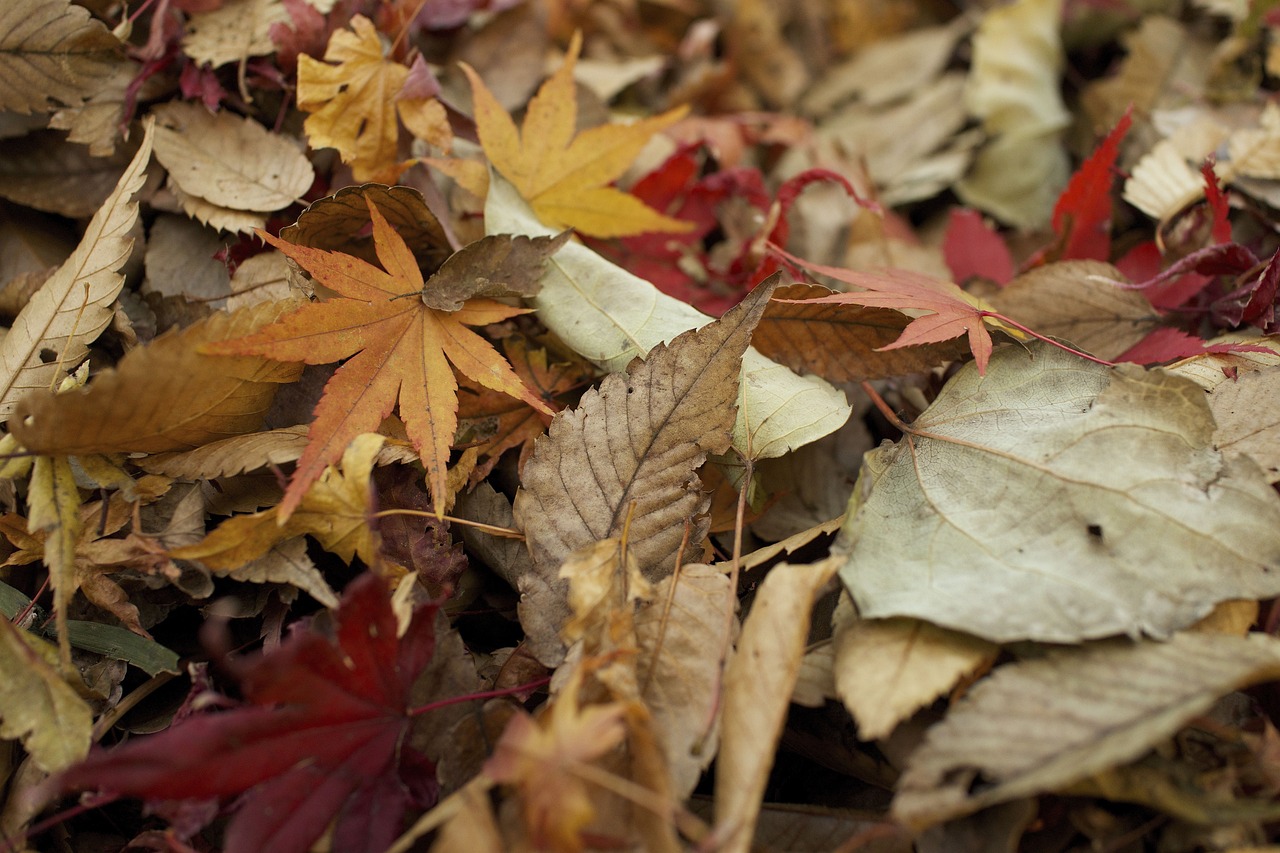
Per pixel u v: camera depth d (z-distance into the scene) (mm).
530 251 332
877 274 345
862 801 306
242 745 270
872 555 303
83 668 313
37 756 289
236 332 307
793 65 521
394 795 285
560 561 312
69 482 306
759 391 329
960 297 341
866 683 286
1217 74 434
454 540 335
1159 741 278
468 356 324
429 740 295
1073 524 299
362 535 305
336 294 333
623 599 302
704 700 292
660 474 315
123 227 334
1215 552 290
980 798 267
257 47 360
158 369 298
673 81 491
